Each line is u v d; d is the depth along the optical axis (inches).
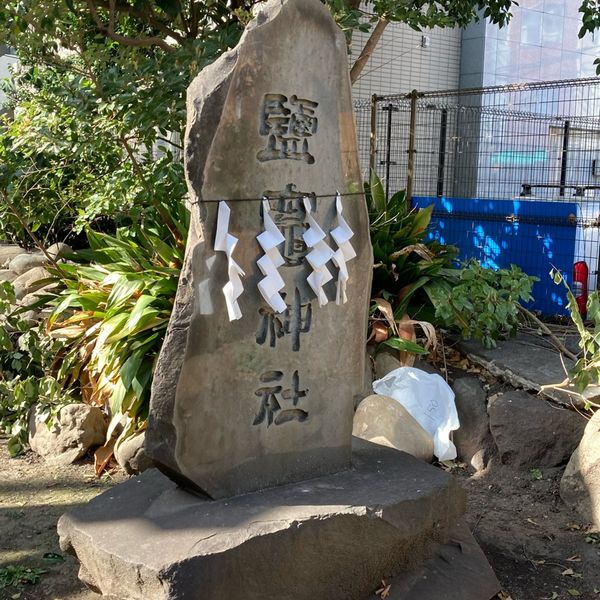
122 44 243.3
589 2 267.1
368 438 181.0
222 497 125.7
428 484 134.7
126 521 119.3
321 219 134.9
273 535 113.7
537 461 182.5
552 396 188.7
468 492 175.9
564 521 161.2
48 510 166.7
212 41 212.5
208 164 119.6
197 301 119.3
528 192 335.0
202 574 106.6
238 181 123.3
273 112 126.0
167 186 231.9
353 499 126.3
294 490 130.2
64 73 280.4
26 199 262.2
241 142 122.9
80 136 229.1
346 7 225.5
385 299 222.8
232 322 124.1
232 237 121.6
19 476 186.4
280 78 125.9
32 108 253.8
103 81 223.1
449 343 226.7
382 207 247.6
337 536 120.3
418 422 190.9
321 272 132.2
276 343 130.2
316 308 135.1
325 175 134.7
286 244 130.7
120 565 109.3
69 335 219.8
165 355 120.0
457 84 430.9
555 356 213.5
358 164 139.9
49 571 141.0
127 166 249.6
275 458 131.6
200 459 122.9
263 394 129.4
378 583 128.1
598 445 163.0
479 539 154.1
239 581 110.9
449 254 253.3
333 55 132.9
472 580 132.6
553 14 443.2
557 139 358.0
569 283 261.4
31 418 205.6
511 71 433.4
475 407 196.7
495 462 185.5
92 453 197.2
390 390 200.4
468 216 289.1
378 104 390.6
